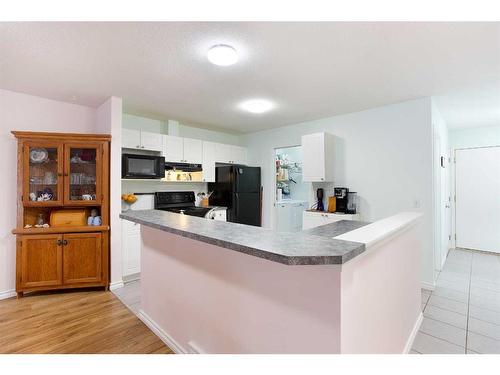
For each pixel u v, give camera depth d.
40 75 2.43
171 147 3.93
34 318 2.33
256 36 1.81
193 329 1.71
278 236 1.26
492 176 4.48
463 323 2.26
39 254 2.76
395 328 1.65
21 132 2.72
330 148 3.78
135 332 2.11
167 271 1.95
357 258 1.11
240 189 4.52
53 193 2.97
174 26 1.69
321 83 2.63
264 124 4.41
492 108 3.49
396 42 1.88
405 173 3.21
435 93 2.92
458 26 1.68
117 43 1.89
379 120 3.42
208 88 2.76
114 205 3.05
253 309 1.31
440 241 3.67
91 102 3.19
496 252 4.45
